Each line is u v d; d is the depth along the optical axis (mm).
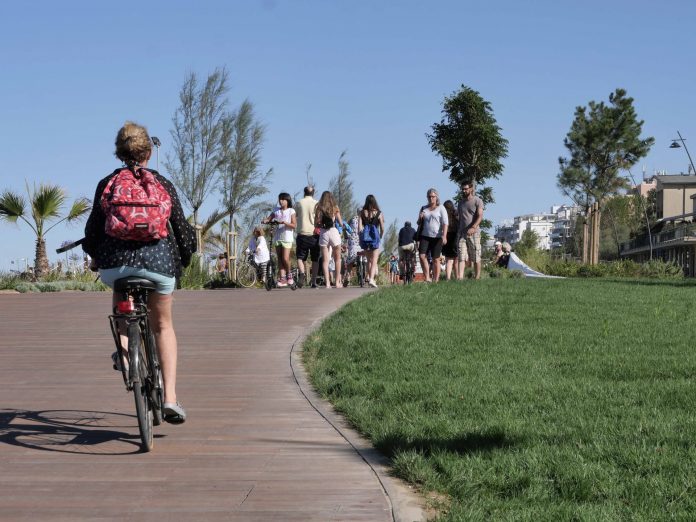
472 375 9039
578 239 142500
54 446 6645
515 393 8117
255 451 6449
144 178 6461
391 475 5801
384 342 10961
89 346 11828
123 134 6621
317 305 16281
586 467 5730
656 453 6082
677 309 15000
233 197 41781
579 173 93188
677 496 5309
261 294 18938
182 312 15344
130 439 6871
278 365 10195
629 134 93188
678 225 101125
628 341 11336
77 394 8719
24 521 4973
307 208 22562
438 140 72750
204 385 9078
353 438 6816
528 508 5016
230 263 30203
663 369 9414
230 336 12430
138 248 6414
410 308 14703
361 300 15758
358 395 8227
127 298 6449
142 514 5074
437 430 6703
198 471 5934
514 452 6094
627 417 7215
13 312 15953
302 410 7879
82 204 30125
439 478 5566
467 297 16344
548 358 10117
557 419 7172
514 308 14797
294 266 27672
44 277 28344
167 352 6684
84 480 5742
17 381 9422
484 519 4863
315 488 5523
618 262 56969
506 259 37469
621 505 5148
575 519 4879
